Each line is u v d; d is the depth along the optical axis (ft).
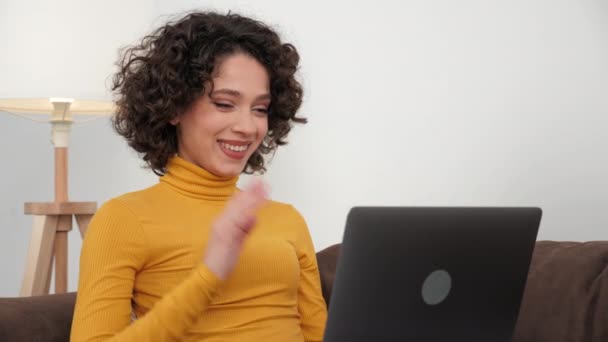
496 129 7.72
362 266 3.62
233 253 4.00
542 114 7.39
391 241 3.62
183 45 4.87
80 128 11.50
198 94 4.82
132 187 11.25
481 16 7.82
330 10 9.11
